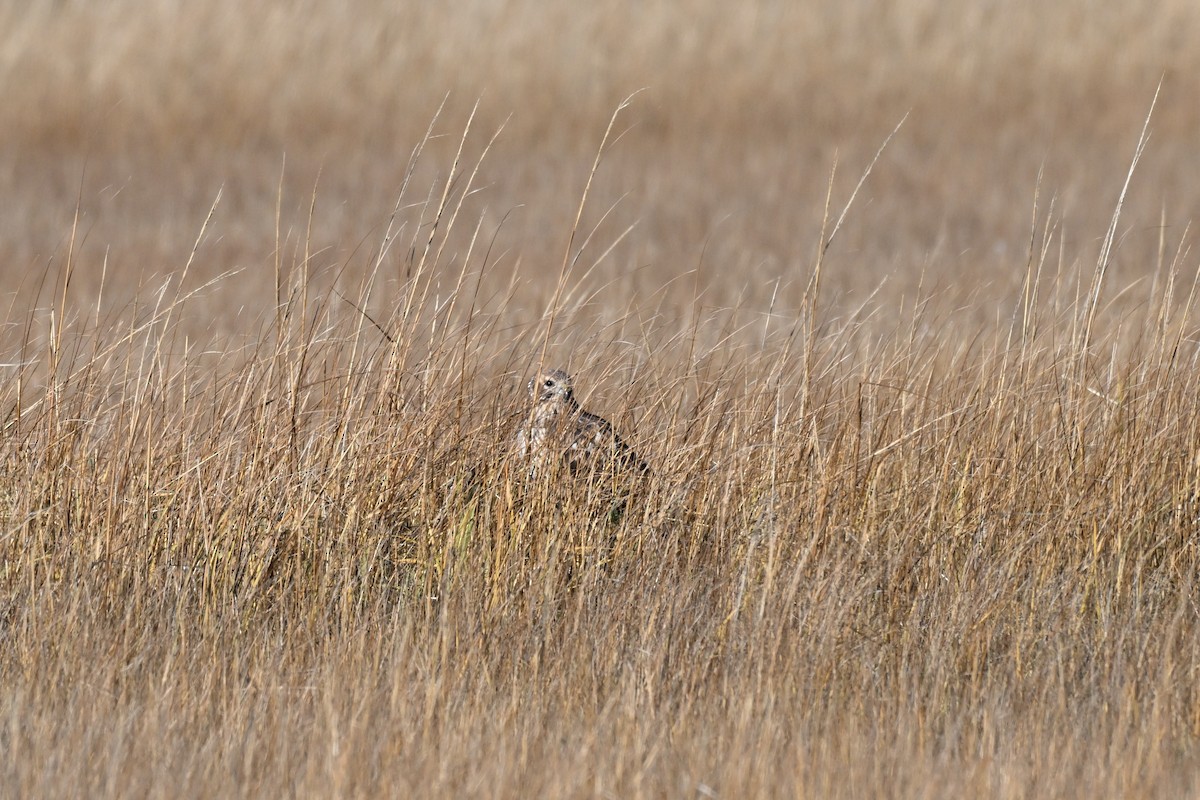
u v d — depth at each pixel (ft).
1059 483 76.74
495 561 72.43
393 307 79.82
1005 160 258.57
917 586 71.26
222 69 303.48
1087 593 71.56
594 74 310.86
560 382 79.61
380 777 53.26
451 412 77.25
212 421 76.28
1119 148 266.77
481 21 328.49
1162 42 329.52
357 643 64.95
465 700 59.82
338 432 75.87
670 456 76.84
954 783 53.11
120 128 275.59
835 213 221.66
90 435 74.95
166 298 162.81
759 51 324.60
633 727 57.26
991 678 63.98
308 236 77.15
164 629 66.90
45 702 58.70
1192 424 77.97
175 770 53.83
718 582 71.97
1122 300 135.33
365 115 289.74
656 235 207.31
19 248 195.31
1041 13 341.00
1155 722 58.03
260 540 72.54
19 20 310.65
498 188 239.50
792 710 59.72
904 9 338.75
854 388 84.17
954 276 177.37
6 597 68.33
